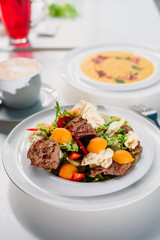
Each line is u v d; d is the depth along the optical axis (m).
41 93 0.78
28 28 1.08
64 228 0.48
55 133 0.54
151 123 0.62
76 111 0.59
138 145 0.56
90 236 0.47
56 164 0.52
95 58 0.94
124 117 0.64
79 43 1.08
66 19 1.28
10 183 0.56
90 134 0.55
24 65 0.76
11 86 0.68
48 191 0.48
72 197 0.48
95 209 0.45
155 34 1.14
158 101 0.77
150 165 0.53
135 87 0.78
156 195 0.53
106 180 0.51
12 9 0.99
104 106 0.67
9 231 0.48
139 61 0.92
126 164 0.52
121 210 0.50
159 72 0.85
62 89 0.83
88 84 0.80
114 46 1.00
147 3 1.42
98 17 1.29
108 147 0.56
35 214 0.50
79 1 1.48
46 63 0.96
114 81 0.81
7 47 1.04
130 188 0.49
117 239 0.47
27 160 0.55
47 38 1.11
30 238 0.47
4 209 0.51
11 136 0.59
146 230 0.48
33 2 1.28
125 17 1.29
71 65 0.89
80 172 0.55
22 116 0.70
